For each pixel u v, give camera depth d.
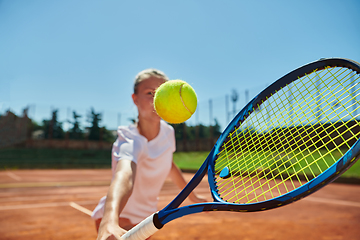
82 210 5.31
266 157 1.29
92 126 36.00
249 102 1.50
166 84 1.27
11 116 31.70
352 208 5.44
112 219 1.03
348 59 1.21
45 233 3.69
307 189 0.96
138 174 1.52
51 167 23.16
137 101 1.58
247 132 1.44
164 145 1.63
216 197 1.25
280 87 1.44
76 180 12.43
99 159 30.20
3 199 6.68
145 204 1.61
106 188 9.19
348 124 1.10
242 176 1.27
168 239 3.41
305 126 1.25
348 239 3.41
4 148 29.91
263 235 3.59
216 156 1.41
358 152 0.89
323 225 4.11
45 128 35.06
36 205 5.86
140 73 1.59
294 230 3.82
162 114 1.28
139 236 1.16
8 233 3.67
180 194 1.25
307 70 1.38
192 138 28.39
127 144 1.41
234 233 3.68
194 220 4.43
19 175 15.18
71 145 32.59
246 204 1.08
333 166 0.93
